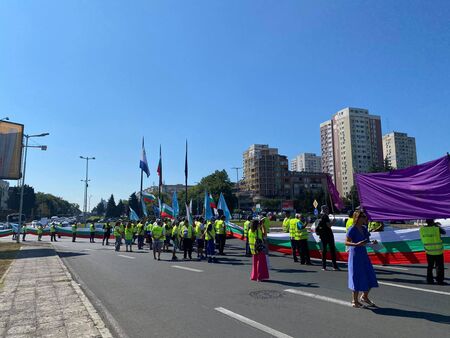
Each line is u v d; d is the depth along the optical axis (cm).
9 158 2920
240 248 2380
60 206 19975
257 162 15912
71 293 989
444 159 1187
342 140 14000
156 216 3444
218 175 10406
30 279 1237
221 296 923
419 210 1198
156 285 1109
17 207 14388
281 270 1334
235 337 613
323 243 1345
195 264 1625
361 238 774
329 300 845
